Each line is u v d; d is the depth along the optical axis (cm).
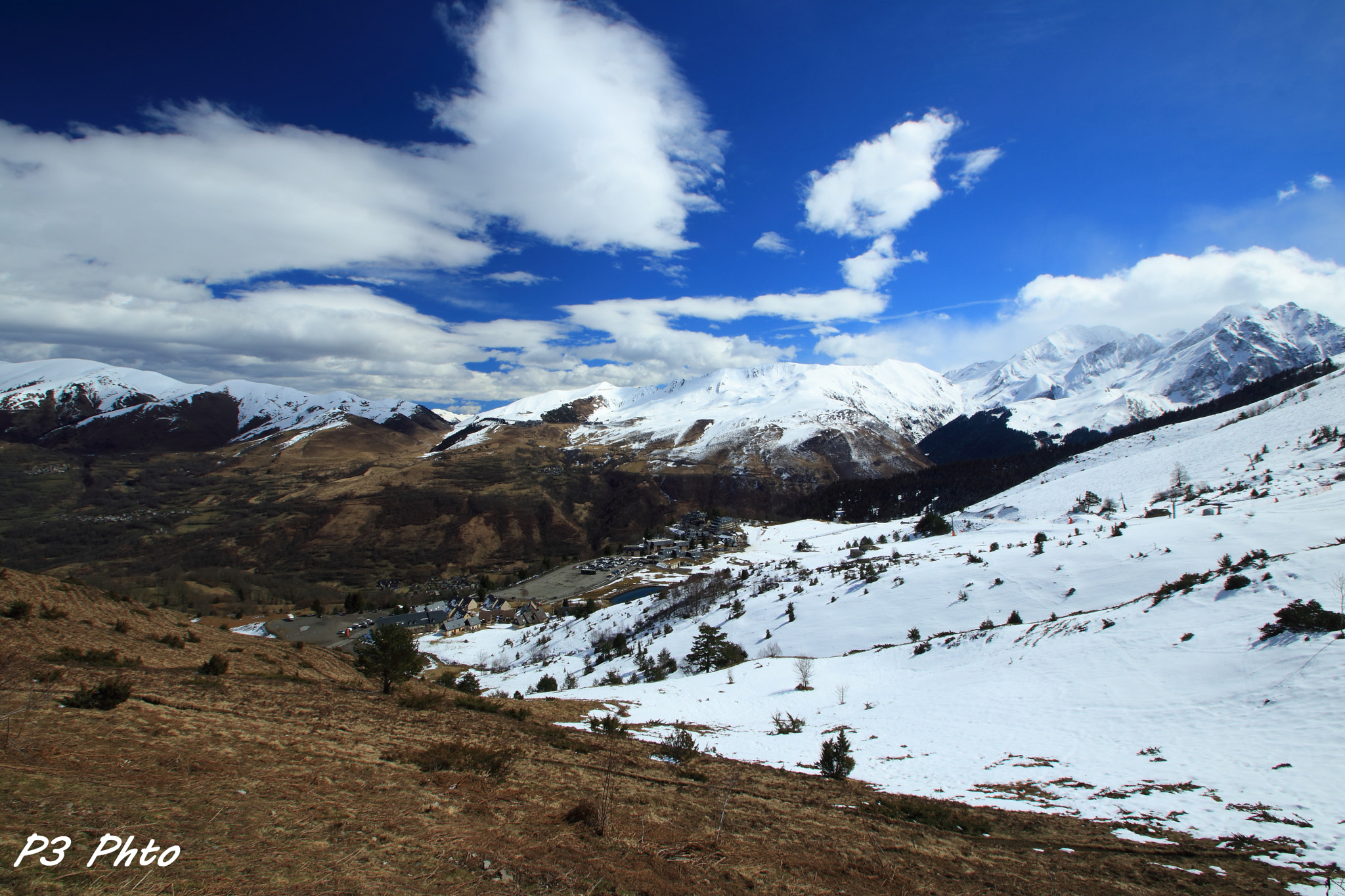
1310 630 2923
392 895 774
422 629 13612
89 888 655
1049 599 6078
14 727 1202
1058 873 1370
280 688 2306
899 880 1209
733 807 1619
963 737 3005
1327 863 1405
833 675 5128
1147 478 14212
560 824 1198
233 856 804
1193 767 2156
